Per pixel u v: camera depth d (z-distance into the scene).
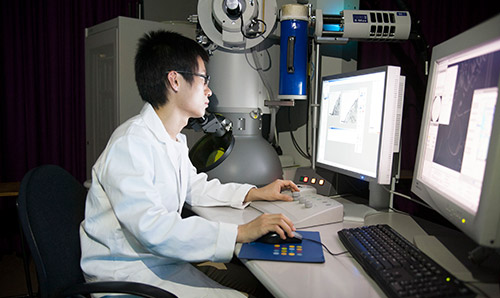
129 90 1.97
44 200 0.99
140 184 0.98
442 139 0.94
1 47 2.64
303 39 1.51
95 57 2.17
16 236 2.78
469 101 0.81
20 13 2.66
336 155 1.44
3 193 2.18
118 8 2.86
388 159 1.18
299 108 1.90
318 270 0.86
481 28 0.76
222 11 1.48
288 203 1.30
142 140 1.03
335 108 1.44
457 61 0.89
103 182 1.02
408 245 0.89
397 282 0.73
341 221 1.24
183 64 1.13
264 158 1.54
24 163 2.77
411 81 1.71
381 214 1.29
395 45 1.74
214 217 1.25
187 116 1.21
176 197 1.13
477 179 0.74
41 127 2.79
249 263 0.90
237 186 1.40
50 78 2.75
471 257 0.82
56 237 0.99
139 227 0.95
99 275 1.04
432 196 0.96
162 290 0.89
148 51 1.14
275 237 1.00
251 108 1.58
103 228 1.04
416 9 1.71
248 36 1.49
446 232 1.11
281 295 0.75
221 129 1.49
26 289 2.27
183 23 2.18
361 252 0.89
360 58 1.87
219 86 1.57
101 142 2.17
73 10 2.77
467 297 0.66
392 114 1.16
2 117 2.71
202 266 1.42
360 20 1.48
